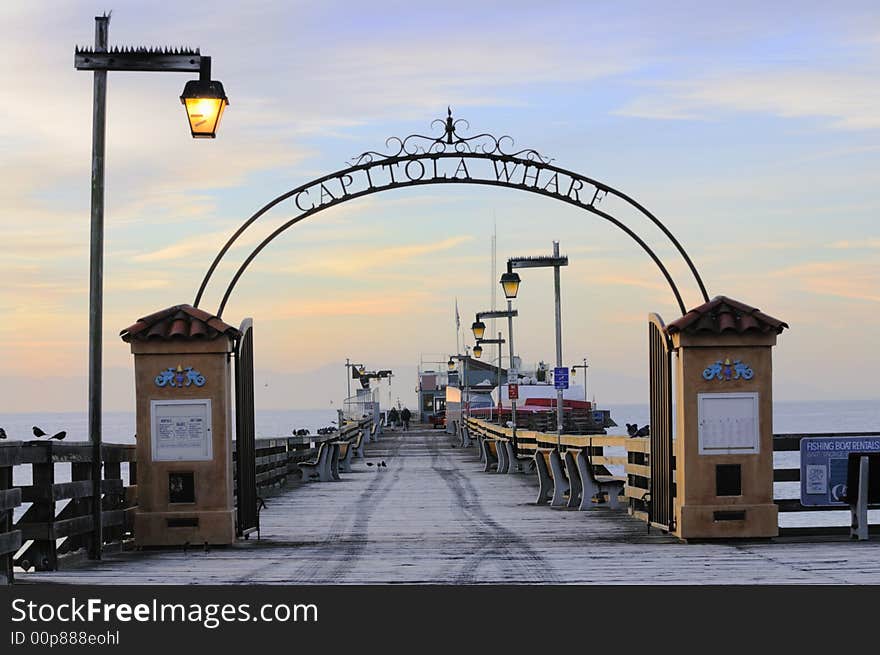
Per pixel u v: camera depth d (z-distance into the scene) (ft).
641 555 45.06
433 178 58.54
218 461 49.03
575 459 72.33
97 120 45.73
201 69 46.50
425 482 98.58
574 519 62.39
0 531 36.50
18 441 38.24
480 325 169.27
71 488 42.86
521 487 90.79
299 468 102.01
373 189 58.39
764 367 48.93
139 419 49.06
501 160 58.39
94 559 44.47
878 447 50.08
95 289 45.11
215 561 44.91
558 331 100.37
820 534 50.39
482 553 46.85
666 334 50.31
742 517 48.96
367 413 247.50
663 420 52.01
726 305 49.26
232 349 51.24
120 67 45.75
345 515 67.00
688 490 48.96
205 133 46.91
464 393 224.53
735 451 48.91
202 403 49.11
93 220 45.37
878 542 48.49
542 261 102.12
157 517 48.75
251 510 54.29
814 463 50.11
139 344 49.14
